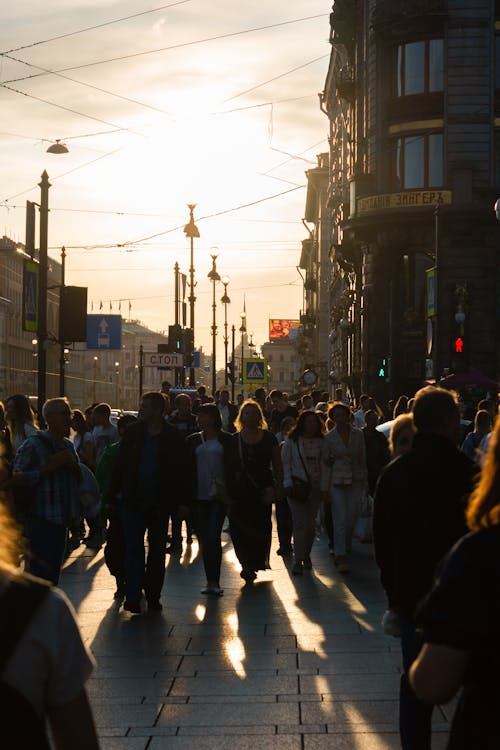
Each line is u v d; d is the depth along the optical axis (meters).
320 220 95.25
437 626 2.97
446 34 43.34
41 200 29.95
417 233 43.94
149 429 11.84
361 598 12.55
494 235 43.00
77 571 14.92
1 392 123.44
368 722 7.31
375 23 44.09
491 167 43.22
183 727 7.21
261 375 61.75
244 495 13.48
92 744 2.77
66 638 2.71
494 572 2.98
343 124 63.22
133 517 11.70
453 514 6.05
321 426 14.86
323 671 8.87
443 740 6.95
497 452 3.22
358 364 52.56
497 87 43.38
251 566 13.66
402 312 46.41
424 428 6.24
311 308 103.25
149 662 9.25
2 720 2.57
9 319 129.00
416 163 44.31
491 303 42.91
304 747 6.77
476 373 32.78
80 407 166.12
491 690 3.04
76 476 10.52
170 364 53.28
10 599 2.64
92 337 57.34
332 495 14.80
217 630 10.70
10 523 2.79
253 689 8.26
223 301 75.12
